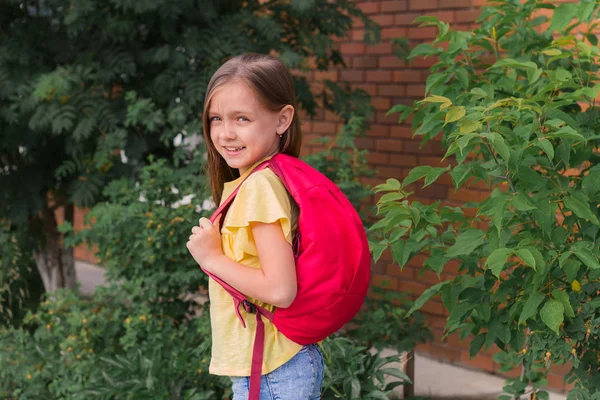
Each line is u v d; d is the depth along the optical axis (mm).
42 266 5973
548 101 2648
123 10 4551
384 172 5879
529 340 2906
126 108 4984
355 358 3812
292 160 2090
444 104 2383
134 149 5027
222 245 2090
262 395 2094
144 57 4914
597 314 2742
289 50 4824
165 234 4215
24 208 5344
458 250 2658
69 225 4586
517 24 3314
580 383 2848
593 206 2789
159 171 4473
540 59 3078
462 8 5223
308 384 2111
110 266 4441
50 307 4559
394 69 5730
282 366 2078
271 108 2057
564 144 2611
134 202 4445
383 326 4371
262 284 1946
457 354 5465
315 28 5262
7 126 5117
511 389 3771
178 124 4734
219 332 2143
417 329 4445
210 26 4891
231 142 2057
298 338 2043
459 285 2939
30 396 4441
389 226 2633
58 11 5129
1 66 4898
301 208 1977
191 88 4688
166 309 4473
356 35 5984
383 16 5766
